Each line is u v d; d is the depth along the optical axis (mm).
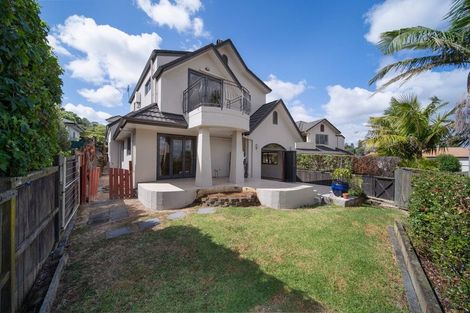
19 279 2666
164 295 3043
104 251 4320
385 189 9727
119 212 6996
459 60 7227
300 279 3473
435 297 2682
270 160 15898
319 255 4277
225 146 13234
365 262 4043
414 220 4504
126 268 3723
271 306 2863
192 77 11078
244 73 14922
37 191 3252
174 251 4316
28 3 2799
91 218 6406
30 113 2838
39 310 2545
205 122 8734
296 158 15602
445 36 6543
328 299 3031
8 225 2227
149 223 5863
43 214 3551
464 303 2336
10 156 2232
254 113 15016
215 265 3846
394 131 11625
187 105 10203
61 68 4281
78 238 4953
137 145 9867
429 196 4078
